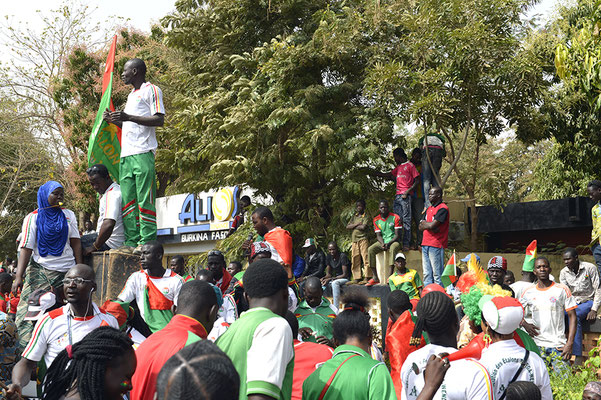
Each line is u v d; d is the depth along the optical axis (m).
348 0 14.77
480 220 16.14
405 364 3.36
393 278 10.62
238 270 9.32
